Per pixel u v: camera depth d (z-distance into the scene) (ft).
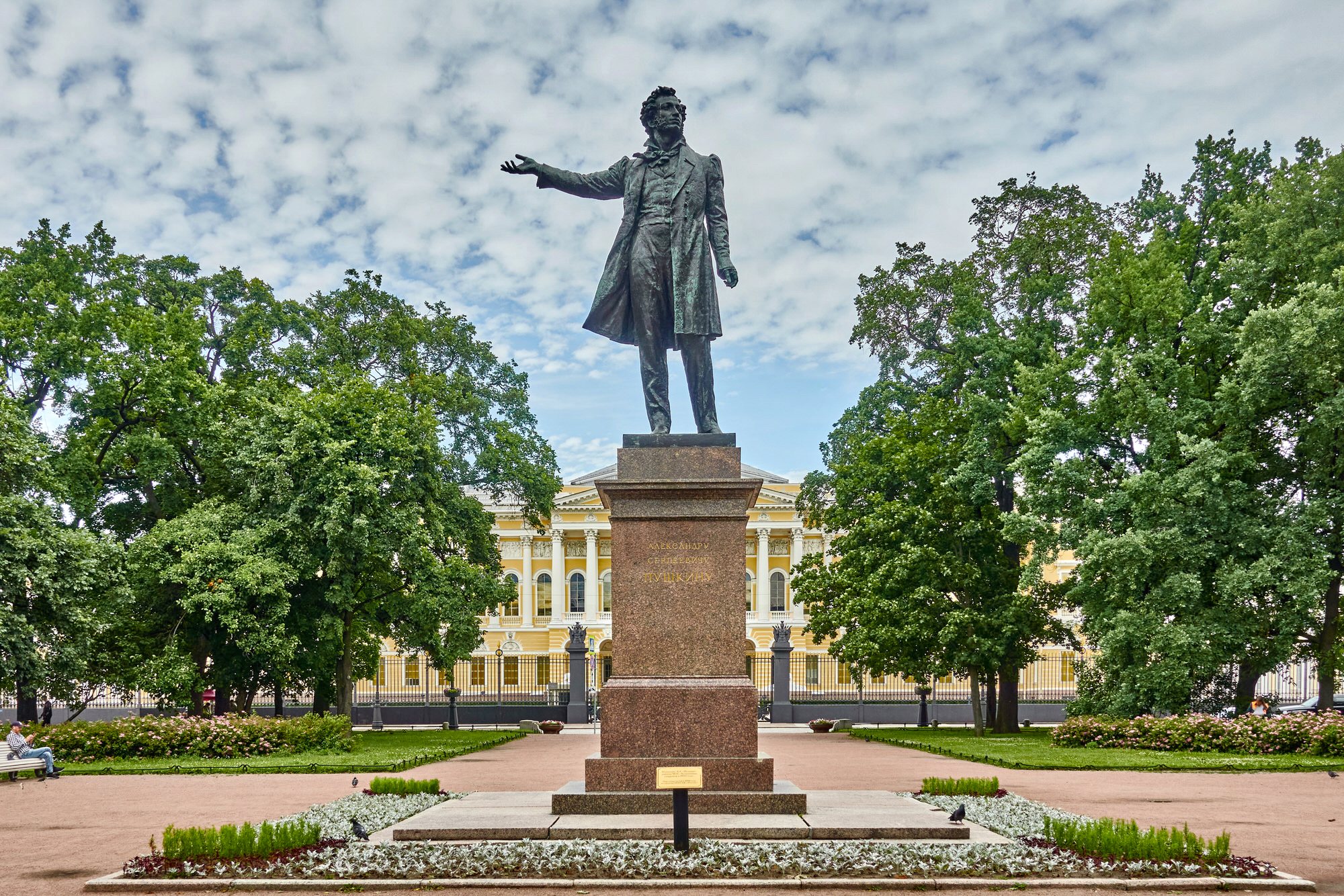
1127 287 93.50
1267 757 70.03
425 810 36.86
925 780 44.57
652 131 40.70
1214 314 91.76
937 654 102.99
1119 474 94.48
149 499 105.91
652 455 36.65
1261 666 85.81
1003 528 95.86
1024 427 100.37
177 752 73.51
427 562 101.40
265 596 90.38
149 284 119.03
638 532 35.42
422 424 102.12
